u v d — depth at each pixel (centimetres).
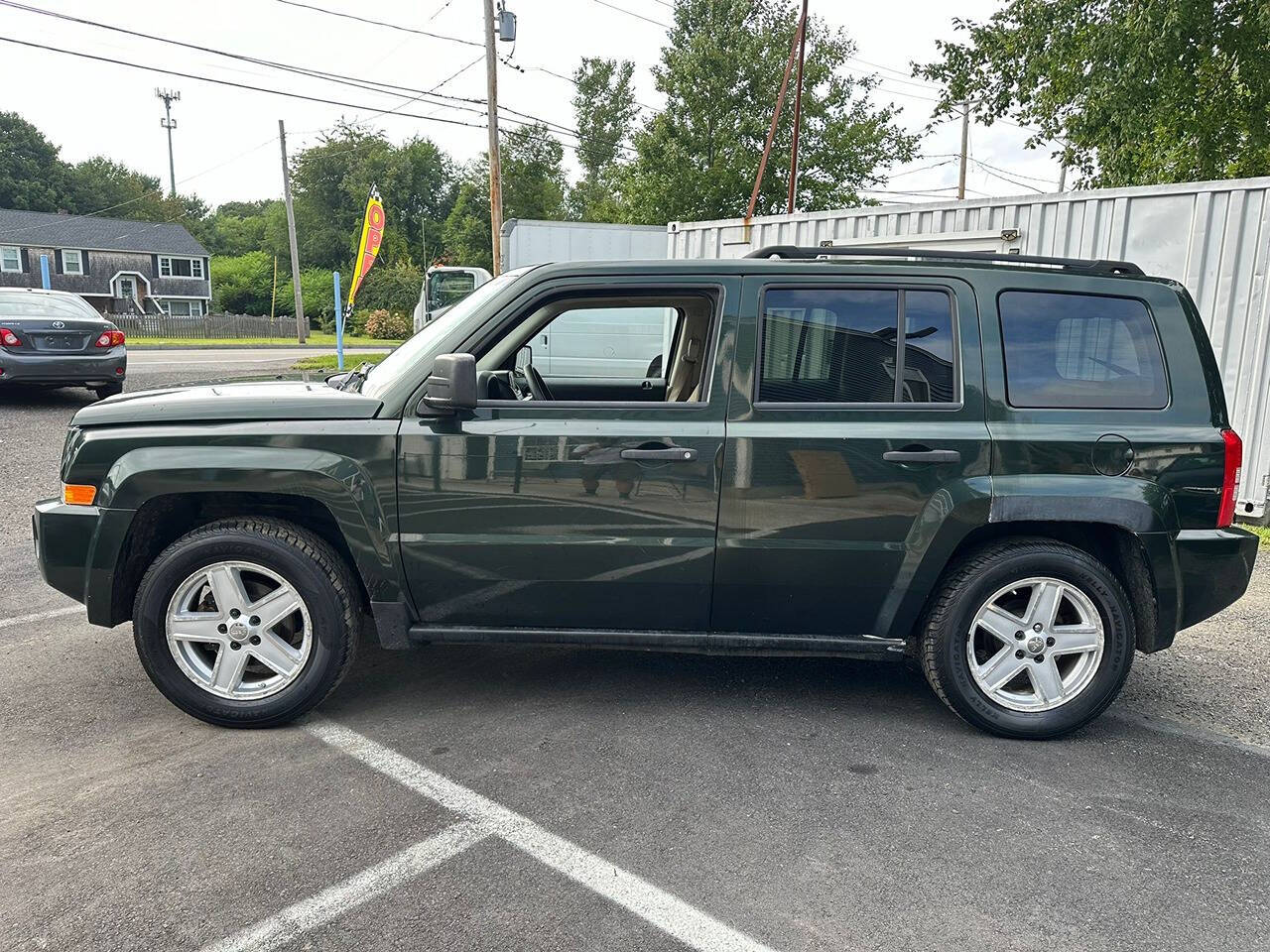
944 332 346
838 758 334
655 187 2967
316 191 7531
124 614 356
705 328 384
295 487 332
